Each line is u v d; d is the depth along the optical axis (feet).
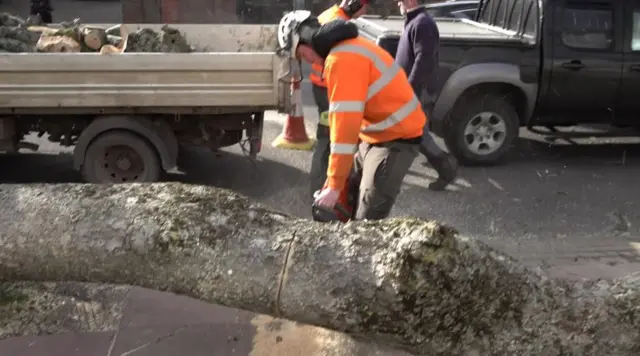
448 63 22.11
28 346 10.40
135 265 8.44
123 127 18.17
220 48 23.09
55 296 11.66
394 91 11.48
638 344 7.86
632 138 27.40
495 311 7.85
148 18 50.26
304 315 8.10
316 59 11.48
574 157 24.75
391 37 21.84
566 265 14.98
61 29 20.57
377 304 7.75
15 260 8.61
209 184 20.59
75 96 17.43
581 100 23.34
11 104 17.34
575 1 22.58
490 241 16.57
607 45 22.93
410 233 7.92
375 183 11.91
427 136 19.88
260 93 17.78
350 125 10.73
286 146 24.26
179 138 19.16
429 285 7.63
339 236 8.19
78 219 8.54
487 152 23.17
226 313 11.51
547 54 22.57
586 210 19.12
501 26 25.63
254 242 8.23
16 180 20.77
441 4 40.04
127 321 11.19
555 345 7.81
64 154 23.29
